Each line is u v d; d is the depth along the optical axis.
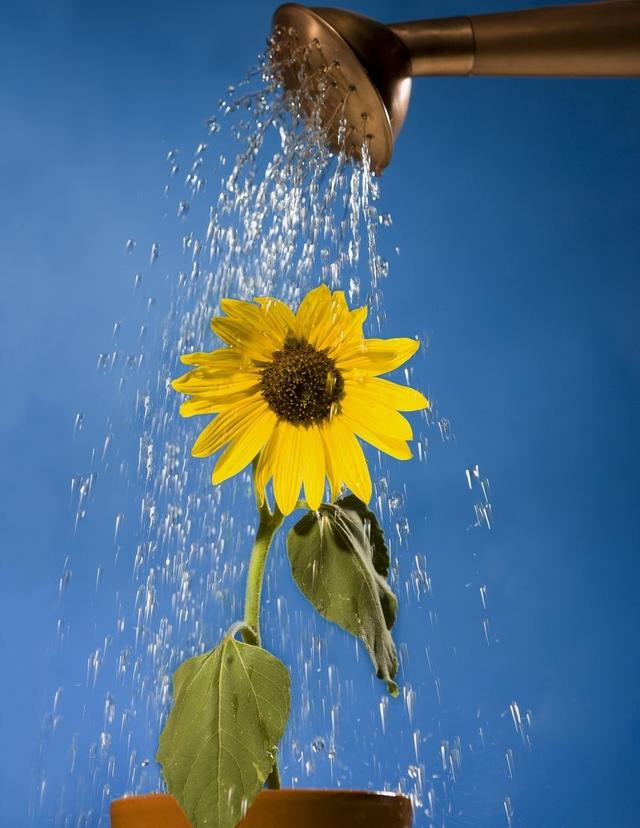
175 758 1.20
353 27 1.47
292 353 1.31
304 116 1.56
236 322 1.31
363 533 1.30
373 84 1.48
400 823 1.20
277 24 1.51
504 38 1.48
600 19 1.47
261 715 1.21
